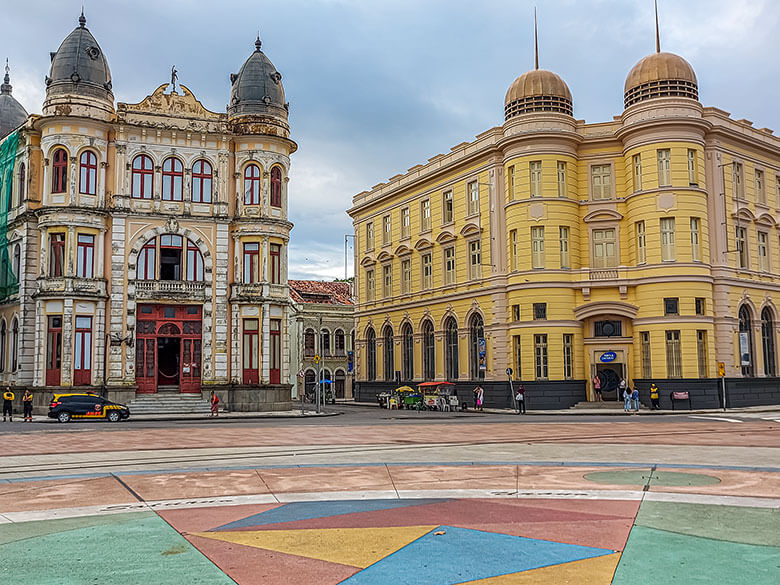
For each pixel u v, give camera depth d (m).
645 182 45.28
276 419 39.72
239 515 10.77
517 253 47.47
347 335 78.75
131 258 45.28
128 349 44.66
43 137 45.09
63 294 43.31
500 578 7.43
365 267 66.50
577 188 48.12
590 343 46.62
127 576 7.59
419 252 58.19
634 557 8.16
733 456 17.75
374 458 18.06
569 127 47.91
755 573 7.52
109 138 45.88
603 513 10.63
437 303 55.44
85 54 45.84
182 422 37.16
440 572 7.66
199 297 46.38
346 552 8.53
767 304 49.66
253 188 48.25
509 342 47.88
